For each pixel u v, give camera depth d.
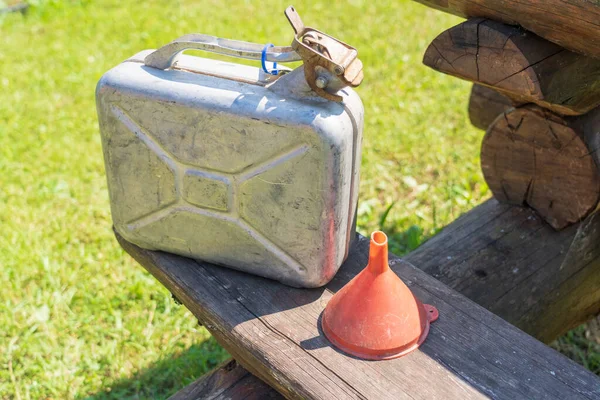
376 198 2.11
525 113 1.45
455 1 1.27
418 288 1.16
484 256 1.45
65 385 1.58
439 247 1.47
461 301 1.13
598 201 1.41
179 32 3.07
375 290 1.06
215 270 1.20
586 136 1.39
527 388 1.02
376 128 2.41
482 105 1.74
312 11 3.22
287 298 1.15
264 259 1.15
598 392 1.01
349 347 1.07
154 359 1.63
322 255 1.11
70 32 3.13
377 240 1.05
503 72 1.24
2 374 1.60
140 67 1.12
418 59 2.82
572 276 1.44
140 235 1.21
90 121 2.52
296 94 1.05
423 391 1.02
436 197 2.09
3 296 1.78
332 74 1.02
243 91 1.06
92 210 2.07
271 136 1.04
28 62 2.89
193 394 1.25
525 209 1.54
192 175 1.11
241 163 1.08
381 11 3.20
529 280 1.41
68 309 1.74
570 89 1.26
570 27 1.15
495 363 1.05
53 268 1.84
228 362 1.27
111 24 3.19
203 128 1.07
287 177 1.06
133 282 1.81
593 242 1.45
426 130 2.39
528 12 1.18
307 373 1.04
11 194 2.14
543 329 1.42
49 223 2.02
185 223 1.17
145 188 1.16
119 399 1.57
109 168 1.17
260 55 1.06
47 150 2.35
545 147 1.45
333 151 1.03
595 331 1.67
